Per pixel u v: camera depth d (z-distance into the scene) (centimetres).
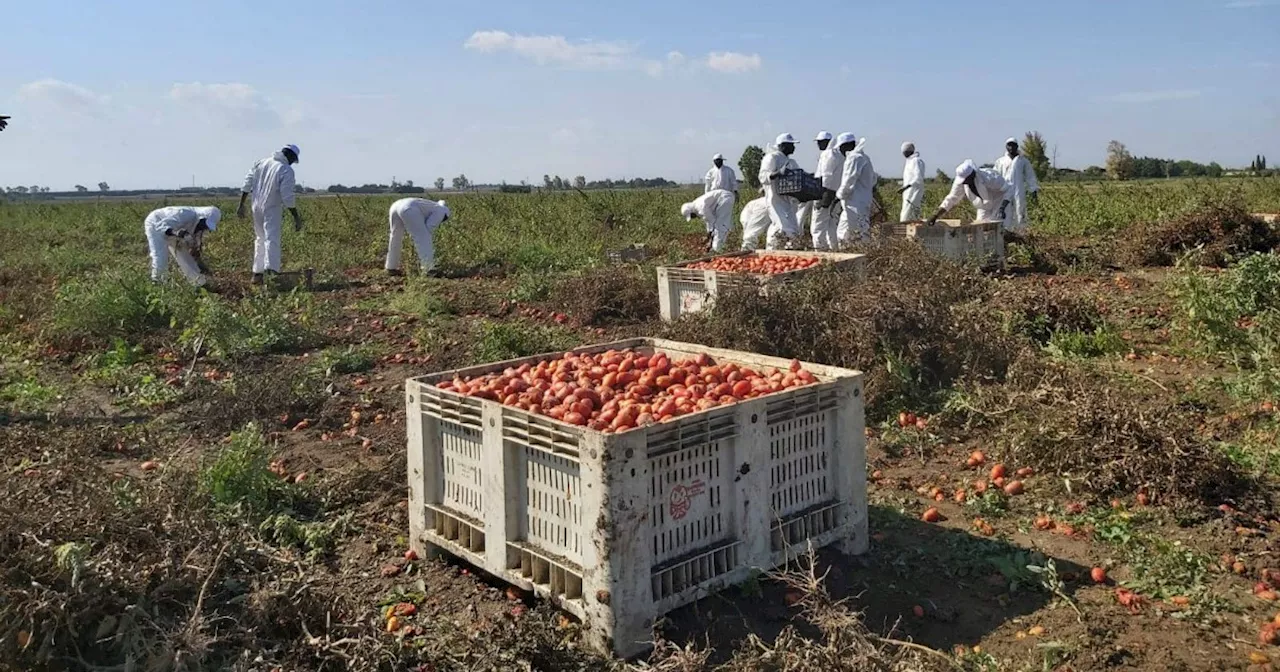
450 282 1555
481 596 471
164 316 1191
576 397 471
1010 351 812
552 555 437
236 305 1255
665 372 538
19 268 1662
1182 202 2083
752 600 452
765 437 454
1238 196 1683
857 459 497
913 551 510
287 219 3047
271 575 431
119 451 722
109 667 367
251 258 2061
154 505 467
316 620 405
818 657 360
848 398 489
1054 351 891
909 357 796
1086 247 1672
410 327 1190
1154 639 415
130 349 1060
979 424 709
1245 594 453
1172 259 1502
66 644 378
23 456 673
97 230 3048
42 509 435
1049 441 614
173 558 421
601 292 1223
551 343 1004
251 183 1532
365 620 394
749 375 539
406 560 515
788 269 1008
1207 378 800
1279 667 388
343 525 561
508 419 443
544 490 439
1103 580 471
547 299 1341
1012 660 402
